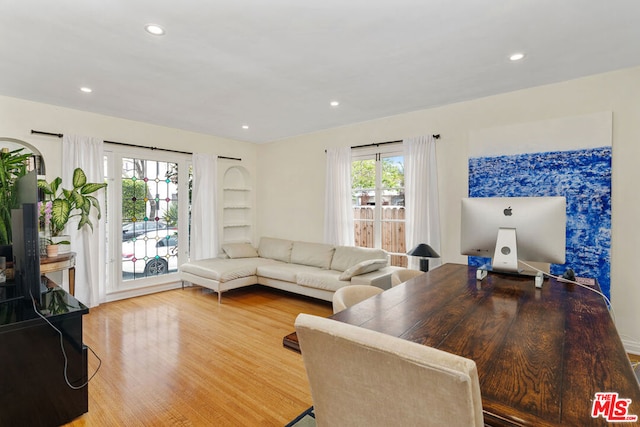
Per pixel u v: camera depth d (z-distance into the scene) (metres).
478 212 2.18
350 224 4.65
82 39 2.28
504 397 0.82
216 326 3.45
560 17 2.03
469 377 0.62
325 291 3.95
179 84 3.12
